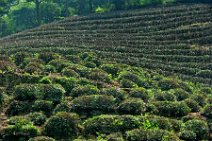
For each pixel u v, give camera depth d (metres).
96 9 85.12
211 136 26.55
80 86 29.75
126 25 70.50
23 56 36.66
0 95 27.50
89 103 27.28
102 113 27.00
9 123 24.81
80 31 69.06
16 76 30.58
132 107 27.72
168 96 30.64
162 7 78.06
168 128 26.08
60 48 50.62
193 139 25.64
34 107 26.64
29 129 24.00
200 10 72.31
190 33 64.06
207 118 28.23
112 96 28.36
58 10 89.31
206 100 31.38
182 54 57.12
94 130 24.94
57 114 25.19
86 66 38.09
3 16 90.38
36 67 33.00
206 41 61.91
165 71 48.62
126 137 24.36
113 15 76.12
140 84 34.78
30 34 70.38
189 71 50.22
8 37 72.06
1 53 50.28
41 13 88.94
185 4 77.88
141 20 72.19
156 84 36.03
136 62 49.53
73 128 24.81
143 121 26.08
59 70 34.12
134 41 61.50
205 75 49.38
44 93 27.88
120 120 25.53
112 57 50.69
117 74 36.81
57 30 70.75
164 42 61.72
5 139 23.62
